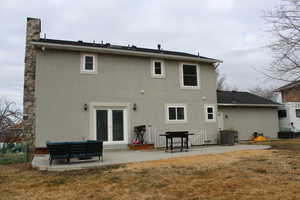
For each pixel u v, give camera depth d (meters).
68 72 12.59
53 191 5.60
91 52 13.21
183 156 9.77
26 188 5.89
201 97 15.88
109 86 13.38
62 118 12.17
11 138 15.62
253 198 4.68
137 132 13.66
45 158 10.00
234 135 15.65
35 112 11.84
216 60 16.27
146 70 14.45
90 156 8.33
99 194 5.29
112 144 12.99
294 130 20.30
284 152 10.17
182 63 15.59
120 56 13.90
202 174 6.72
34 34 13.60
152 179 6.34
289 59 6.35
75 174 7.17
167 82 14.95
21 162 10.15
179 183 5.91
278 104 20.56
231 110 18.62
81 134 12.44
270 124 20.12
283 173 6.50
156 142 14.06
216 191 5.21
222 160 8.73
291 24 6.25
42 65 12.16
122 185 5.89
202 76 16.14
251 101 20.08
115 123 13.29
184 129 15.00
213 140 15.81
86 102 12.76
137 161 8.77
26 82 12.84
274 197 4.69
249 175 6.43
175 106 14.97
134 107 13.80
